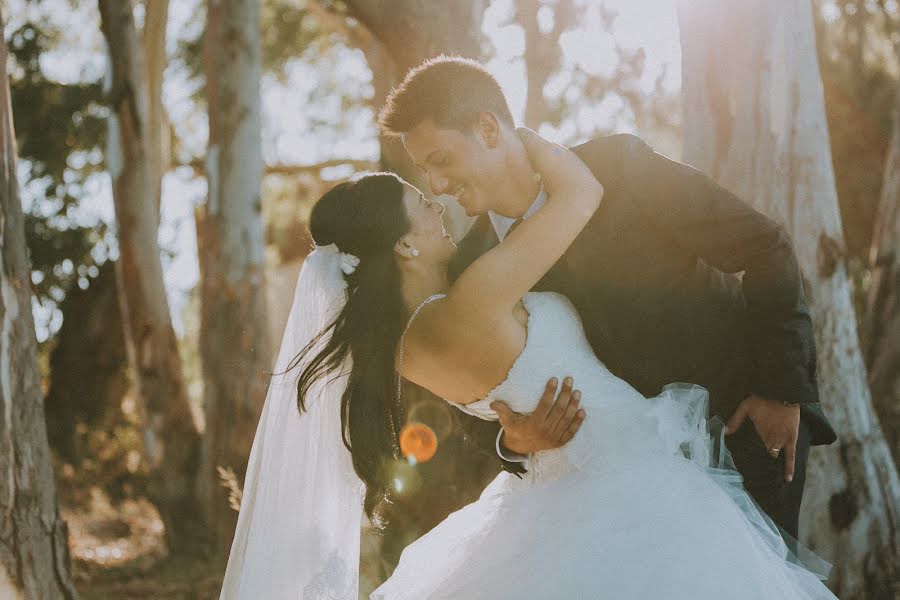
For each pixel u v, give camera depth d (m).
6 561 3.89
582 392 2.93
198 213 14.80
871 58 14.18
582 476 2.95
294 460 3.21
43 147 16.11
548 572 2.80
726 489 2.97
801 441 3.15
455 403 3.15
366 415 3.06
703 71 5.07
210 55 10.34
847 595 5.32
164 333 10.41
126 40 10.16
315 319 3.19
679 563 2.73
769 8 4.98
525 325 2.97
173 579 8.74
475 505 3.23
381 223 2.99
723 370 3.08
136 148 10.30
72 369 17.09
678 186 2.97
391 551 5.57
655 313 3.04
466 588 2.94
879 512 5.37
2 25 4.11
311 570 3.17
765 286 2.92
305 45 17.16
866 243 14.80
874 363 7.08
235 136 10.20
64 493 14.55
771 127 5.01
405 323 3.04
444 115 2.98
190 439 10.30
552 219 2.87
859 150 14.70
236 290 10.13
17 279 4.05
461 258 3.44
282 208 18.67
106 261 17.22
